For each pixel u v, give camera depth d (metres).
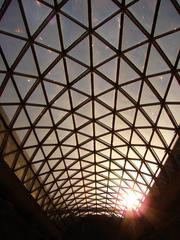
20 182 24.55
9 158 22.66
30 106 20.89
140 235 39.94
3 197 22.31
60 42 17.89
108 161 29.41
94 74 19.94
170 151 23.08
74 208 42.81
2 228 22.75
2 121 20.19
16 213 25.30
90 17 16.83
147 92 20.14
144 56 18.28
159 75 18.80
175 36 16.61
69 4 16.16
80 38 17.81
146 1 15.69
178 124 20.88
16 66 18.00
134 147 25.73
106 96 21.50
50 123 23.22
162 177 25.91
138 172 28.48
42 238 34.19
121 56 18.53
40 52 18.08
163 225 28.84
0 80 18.12
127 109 22.02
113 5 16.25
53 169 28.83
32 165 26.27
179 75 18.17
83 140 26.33
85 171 31.81
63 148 26.69
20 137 22.72
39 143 24.41
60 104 21.88
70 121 23.67
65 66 19.27
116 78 20.05
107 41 17.97
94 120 23.75
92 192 37.72
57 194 34.50
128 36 17.53
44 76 19.39
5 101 19.33
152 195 29.16
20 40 16.95
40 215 31.03
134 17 16.52
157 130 22.45
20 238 26.56
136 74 19.41
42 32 17.11
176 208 24.58
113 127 24.25
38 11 16.19
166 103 20.11
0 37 16.41
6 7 15.23
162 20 16.20
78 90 21.02
